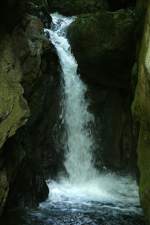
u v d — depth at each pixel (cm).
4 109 998
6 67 1079
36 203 1345
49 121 1645
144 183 1059
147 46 991
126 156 1798
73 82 1786
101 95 1841
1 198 1088
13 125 1040
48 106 1631
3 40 1113
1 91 1013
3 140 1007
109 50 1648
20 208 1296
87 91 1823
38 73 1368
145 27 1062
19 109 1057
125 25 1641
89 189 1612
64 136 1723
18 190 1315
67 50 1788
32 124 1495
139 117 1082
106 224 1221
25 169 1356
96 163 1794
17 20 1196
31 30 1358
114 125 1838
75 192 1551
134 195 1560
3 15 1105
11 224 1178
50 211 1301
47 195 1433
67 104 1752
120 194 1566
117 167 1800
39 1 1947
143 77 998
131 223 1236
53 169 1641
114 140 1830
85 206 1374
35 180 1392
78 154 1758
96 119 1834
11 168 1183
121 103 1833
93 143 1811
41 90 1527
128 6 2136
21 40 1234
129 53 1639
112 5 2228
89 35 1695
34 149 1545
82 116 1802
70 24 1830
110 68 1720
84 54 1717
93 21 1706
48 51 1566
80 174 1733
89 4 2227
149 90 976
